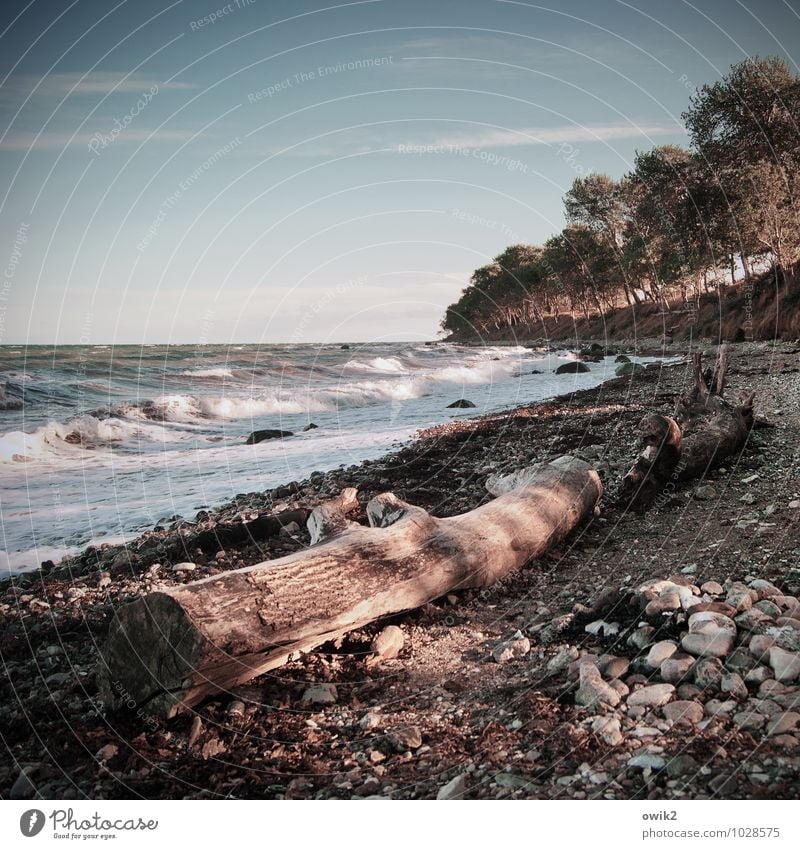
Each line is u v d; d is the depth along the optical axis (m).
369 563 4.91
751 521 6.43
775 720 3.29
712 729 3.30
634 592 4.98
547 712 3.70
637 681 3.87
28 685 4.59
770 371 18.22
